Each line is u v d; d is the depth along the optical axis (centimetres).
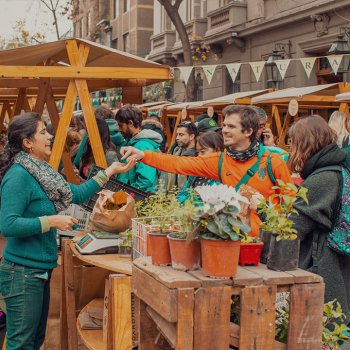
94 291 442
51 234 382
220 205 242
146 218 355
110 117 640
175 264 258
